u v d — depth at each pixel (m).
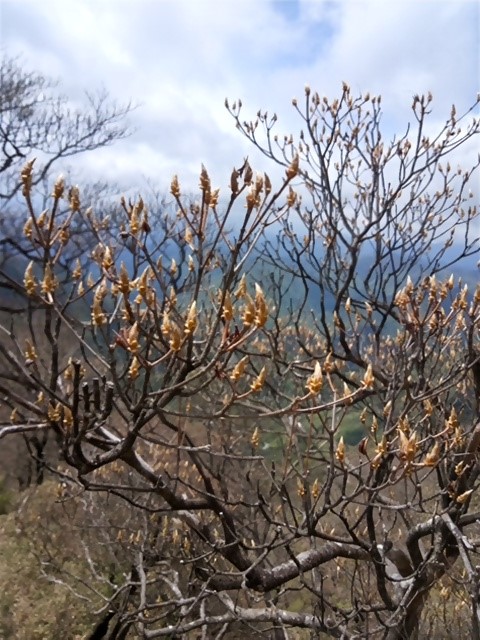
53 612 5.71
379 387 4.23
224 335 1.65
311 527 2.69
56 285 1.79
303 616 3.79
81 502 5.36
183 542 4.69
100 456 2.04
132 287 1.68
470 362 3.28
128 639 5.64
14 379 1.96
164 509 2.77
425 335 3.91
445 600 4.27
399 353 3.40
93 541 5.74
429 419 3.37
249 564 3.31
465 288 3.03
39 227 1.77
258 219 1.71
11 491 7.58
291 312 4.57
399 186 4.70
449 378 3.25
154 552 4.25
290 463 3.45
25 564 6.10
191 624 3.70
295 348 5.29
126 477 5.14
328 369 2.08
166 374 1.97
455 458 3.45
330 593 4.41
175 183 1.83
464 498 2.79
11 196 7.99
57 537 6.23
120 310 2.20
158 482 2.60
